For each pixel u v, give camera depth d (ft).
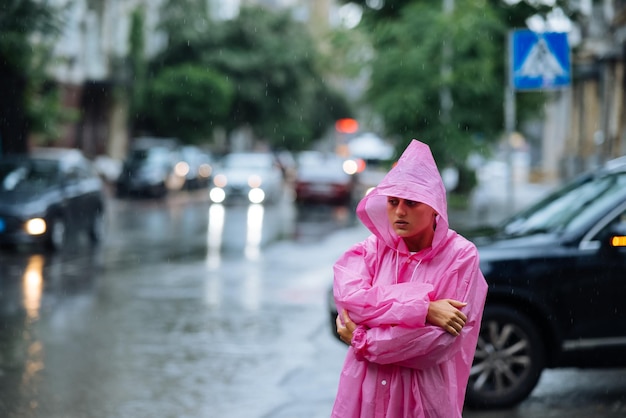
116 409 27.30
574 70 108.58
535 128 196.13
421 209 14.15
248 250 70.03
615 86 112.57
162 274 56.08
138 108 167.94
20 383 30.07
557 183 168.66
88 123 165.07
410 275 14.35
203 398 28.63
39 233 64.39
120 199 135.13
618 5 108.58
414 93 89.71
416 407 14.14
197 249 70.54
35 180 67.82
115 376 31.19
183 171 148.87
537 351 27.07
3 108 94.07
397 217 14.16
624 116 109.50
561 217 29.09
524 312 27.04
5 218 63.87
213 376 31.42
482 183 119.34
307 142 203.92
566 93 158.10
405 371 14.20
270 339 37.55
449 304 13.79
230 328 39.70
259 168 136.87
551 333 26.96
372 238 15.01
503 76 98.07
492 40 92.32
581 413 26.84
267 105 192.65
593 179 30.60
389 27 91.35
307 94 199.41
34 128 99.04
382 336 13.79
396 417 14.24
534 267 26.81
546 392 29.50
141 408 27.43
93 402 27.99
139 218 102.17
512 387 27.04
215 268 59.16
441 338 13.69
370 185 166.20
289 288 50.98
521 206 116.98
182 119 166.81
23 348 35.14
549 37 45.39
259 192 133.59
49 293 47.91
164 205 126.00
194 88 165.68
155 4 195.93
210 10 190.19
